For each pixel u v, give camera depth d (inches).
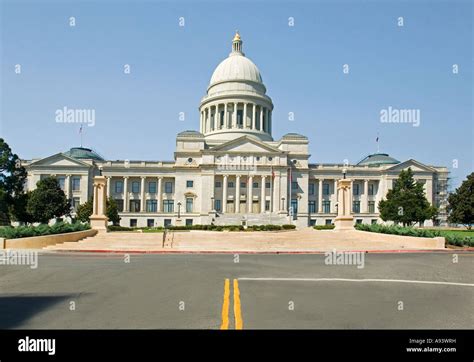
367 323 342.0
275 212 3501.5
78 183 3740.2
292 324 335.3
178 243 1325.0
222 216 3312.0
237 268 718.5
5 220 2691.9
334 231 1665.8
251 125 4281.5
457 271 690.2
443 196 4215.1
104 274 630.5
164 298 440.1
